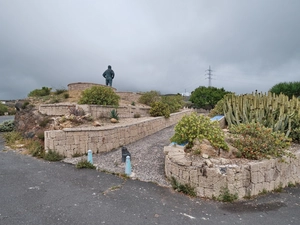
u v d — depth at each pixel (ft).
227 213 12.42
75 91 57.62
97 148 25.66
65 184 15.71
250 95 32.94
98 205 12.69
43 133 26.61
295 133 23.21
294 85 67.31
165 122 45.29
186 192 14.82
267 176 15.52
